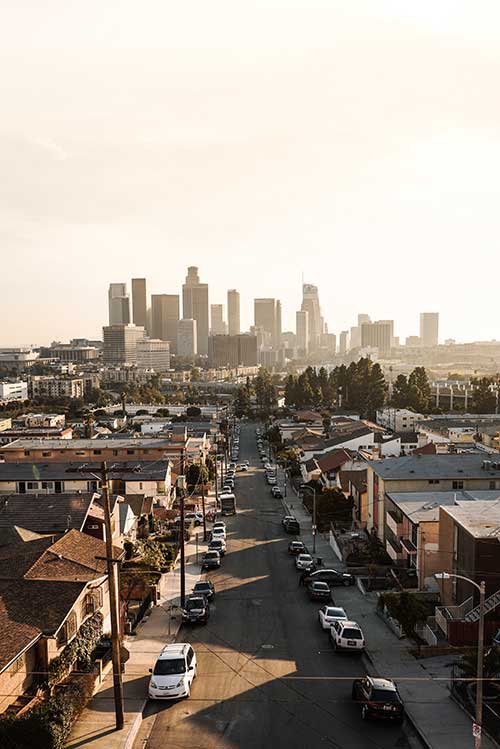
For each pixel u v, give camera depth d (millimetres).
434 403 189875
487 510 37812
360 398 174625
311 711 25453
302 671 29422
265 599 41062
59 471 72000
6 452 87312
